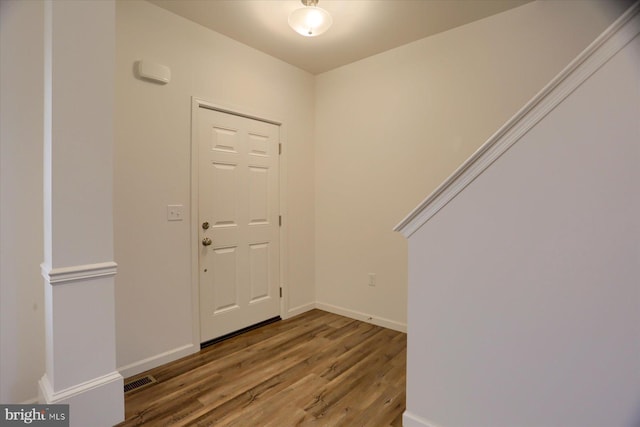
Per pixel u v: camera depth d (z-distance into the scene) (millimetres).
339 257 3303
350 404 1780
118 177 2043
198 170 2461
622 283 1031
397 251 2893
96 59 1602
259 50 2883
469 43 2469
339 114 3273
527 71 2244
